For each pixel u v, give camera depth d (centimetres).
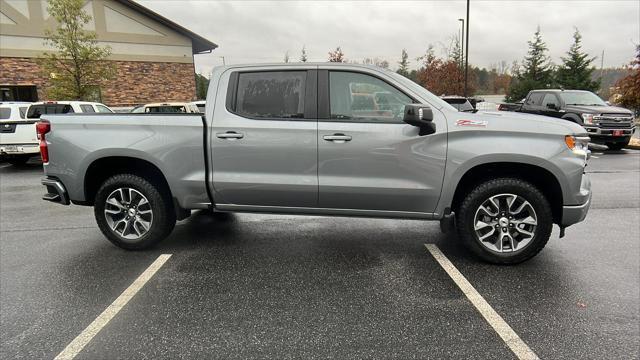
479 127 372
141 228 444
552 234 491
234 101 408
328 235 495
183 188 416
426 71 3466
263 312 316
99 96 1988
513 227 390
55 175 436
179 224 542
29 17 1877
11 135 1022
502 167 389
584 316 306
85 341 279
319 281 369
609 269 388
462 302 329
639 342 274
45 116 437
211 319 306
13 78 1881
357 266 402
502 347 271
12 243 476
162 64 2209
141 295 345
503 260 392
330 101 394
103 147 416
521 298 334
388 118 389
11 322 304
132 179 428
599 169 977
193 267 401
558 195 378
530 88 3788
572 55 3619
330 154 391
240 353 266
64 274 387
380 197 394
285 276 379
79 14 1642
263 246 459
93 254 438
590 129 1241
